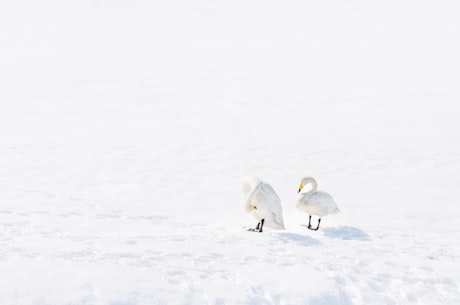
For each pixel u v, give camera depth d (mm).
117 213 11039
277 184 16875
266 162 20234
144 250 7820
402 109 30781
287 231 10641
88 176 17812
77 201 11812
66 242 7746
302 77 44438
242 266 7559
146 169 19094
